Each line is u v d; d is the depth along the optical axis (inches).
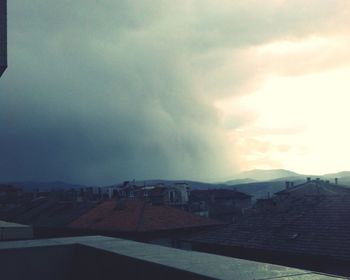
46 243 167.0
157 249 145.3
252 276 95.3
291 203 1112.8
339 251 748.6
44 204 2295.8
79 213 1871.3
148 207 1631.4
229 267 106.0
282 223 990.4
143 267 122.0
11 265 155.6
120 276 134.0
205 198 3100.4
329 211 954.1
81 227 1615.4
